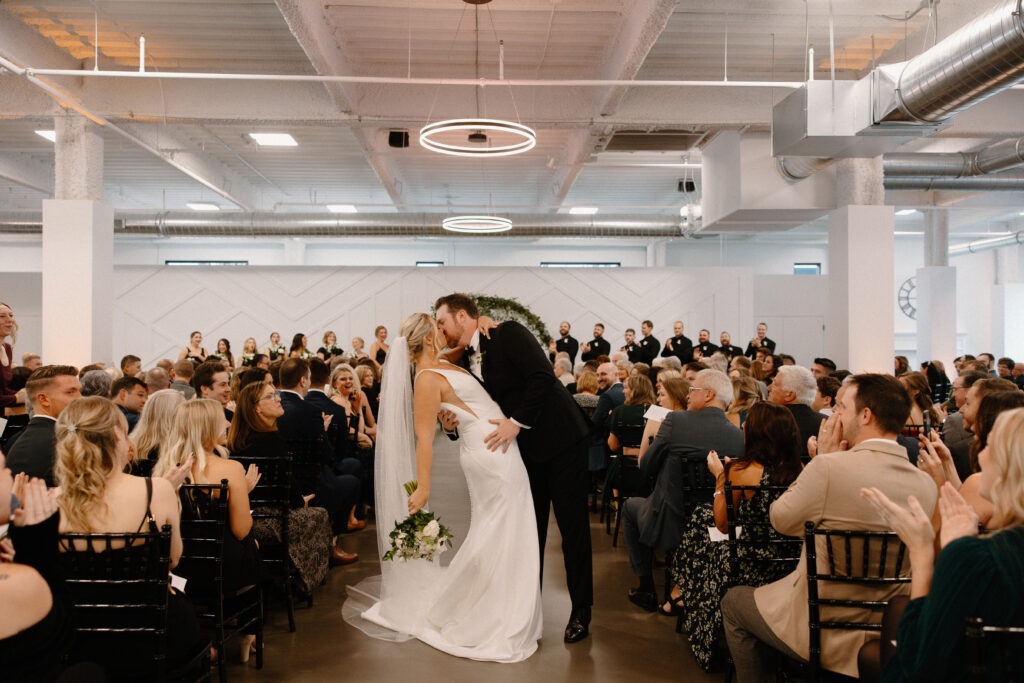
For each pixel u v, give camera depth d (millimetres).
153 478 2611
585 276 16344
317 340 16031
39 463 3631
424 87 9523
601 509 6586
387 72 9406
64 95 8445
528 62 9211
